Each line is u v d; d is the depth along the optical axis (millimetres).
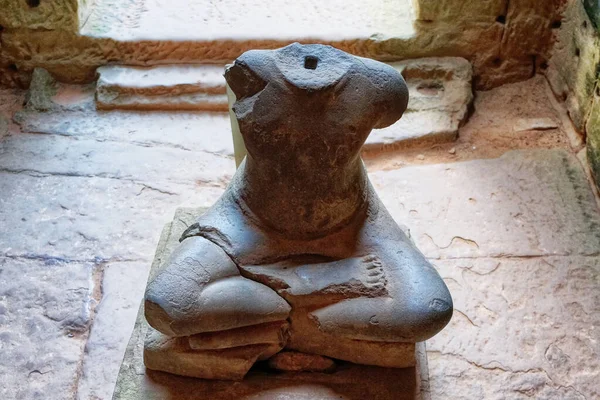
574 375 2201
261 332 1825
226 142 3084
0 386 2170
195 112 3236
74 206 2777
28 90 3307
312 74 1698
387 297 1798
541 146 3061
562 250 2586
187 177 2924
